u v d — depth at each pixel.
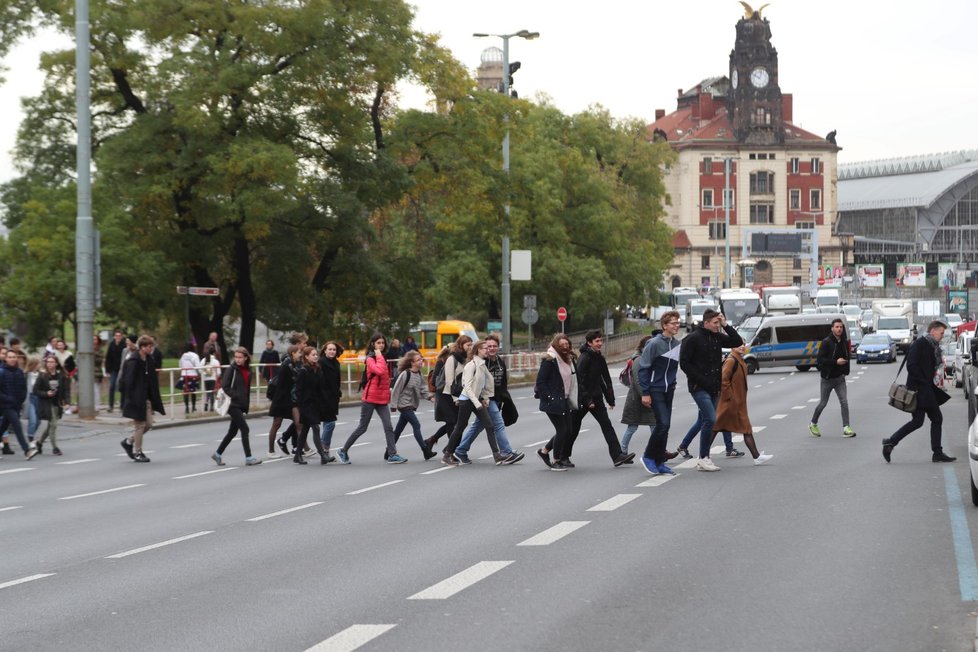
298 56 73.62
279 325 88.19
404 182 82.94
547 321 152.00
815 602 15.64
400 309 87.50
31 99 77.00
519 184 91.69
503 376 35.75
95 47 73.12
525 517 24.05
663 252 155.75
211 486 31.95
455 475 32.84
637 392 32.75
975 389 26.11
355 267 84.12
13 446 46.22
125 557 20.58
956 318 189.00
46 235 71.00
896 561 18.50
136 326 73.19
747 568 18.05
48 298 70.25
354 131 77.94
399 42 78.19
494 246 97.12
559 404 33.00
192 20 71.44
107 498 29.84
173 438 50.03
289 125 75.88
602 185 138.62
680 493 27.28
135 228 73.62
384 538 21.73
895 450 37.22
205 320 80.69
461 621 14.81
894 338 138.38
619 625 14.46
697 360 31.81
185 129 71.50
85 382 56.00
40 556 21.05
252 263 84.62
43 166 78.12
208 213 71.75
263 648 13.67
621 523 22.83
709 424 31.81
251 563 19.48
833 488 27.72
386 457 37.75
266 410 64.69
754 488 27.98
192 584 17.81
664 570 17.97
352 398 74.81
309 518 24.84
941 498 25.80
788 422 49.28
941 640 13.57
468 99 85.81
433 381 38.66
